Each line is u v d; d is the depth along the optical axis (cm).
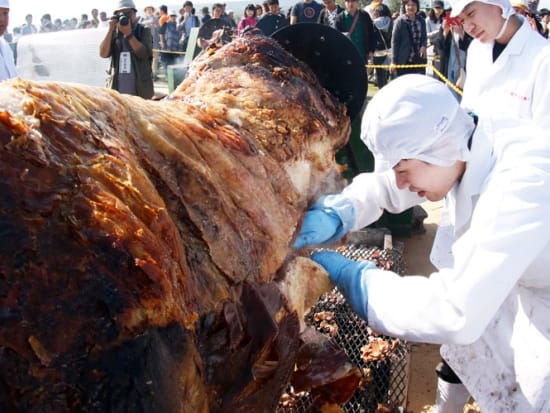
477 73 378
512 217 171
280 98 244
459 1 356
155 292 140
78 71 789
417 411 325
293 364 221
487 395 220
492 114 200
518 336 205
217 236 179
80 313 132
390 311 192
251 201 200
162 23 1404
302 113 248
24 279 128
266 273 198
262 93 243
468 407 325
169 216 162
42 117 143
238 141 209
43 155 137
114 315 135
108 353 134
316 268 223
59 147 143
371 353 309
